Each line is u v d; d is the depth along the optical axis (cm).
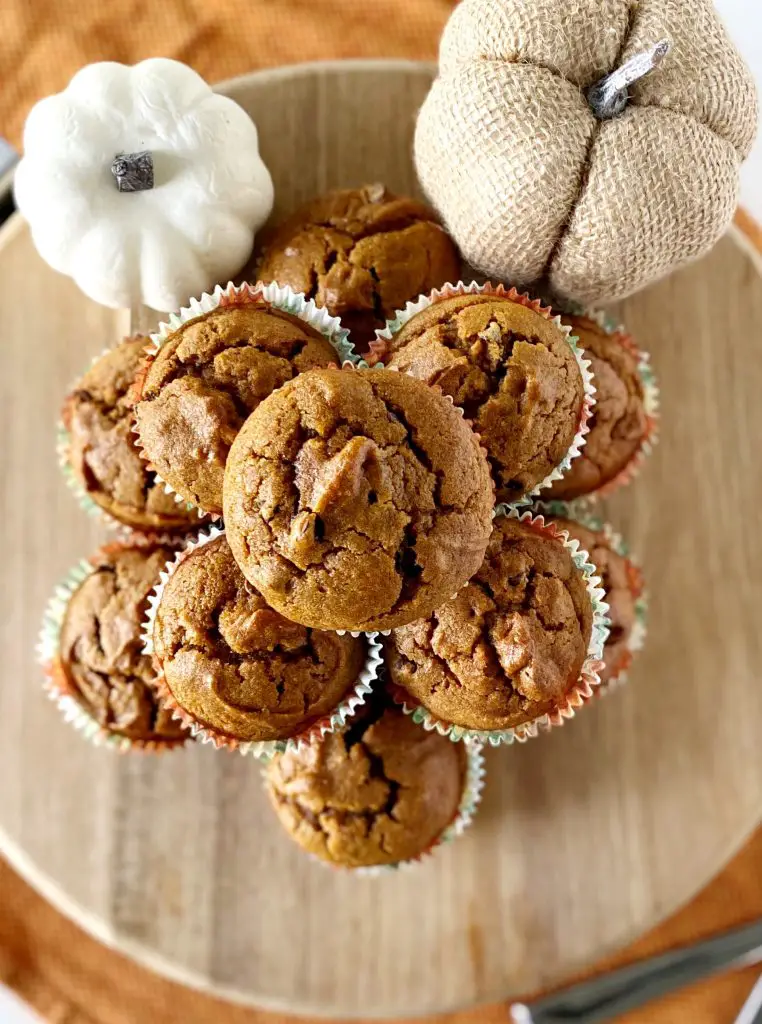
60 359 42
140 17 48
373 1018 41
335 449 29
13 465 42
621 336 40
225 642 33
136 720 37
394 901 41
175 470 33
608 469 38
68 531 42
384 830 37
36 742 41
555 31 33
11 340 42
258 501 30
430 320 34
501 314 33
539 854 42
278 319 34
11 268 42
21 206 38
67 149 36
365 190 38
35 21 48
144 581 37
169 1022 47
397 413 30
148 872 41
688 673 42
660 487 43
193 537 38
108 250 37
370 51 48
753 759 42
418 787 37
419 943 41
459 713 34
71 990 47
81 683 37
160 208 37
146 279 38
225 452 32
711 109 34
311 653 33
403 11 48
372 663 34
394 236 37
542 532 35
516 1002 45
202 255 37
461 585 31
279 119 42
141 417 33
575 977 46
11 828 41
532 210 34
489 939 41
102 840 41
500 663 33
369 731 37
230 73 48
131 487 37
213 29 48
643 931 41
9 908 47
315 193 42
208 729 34
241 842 41
